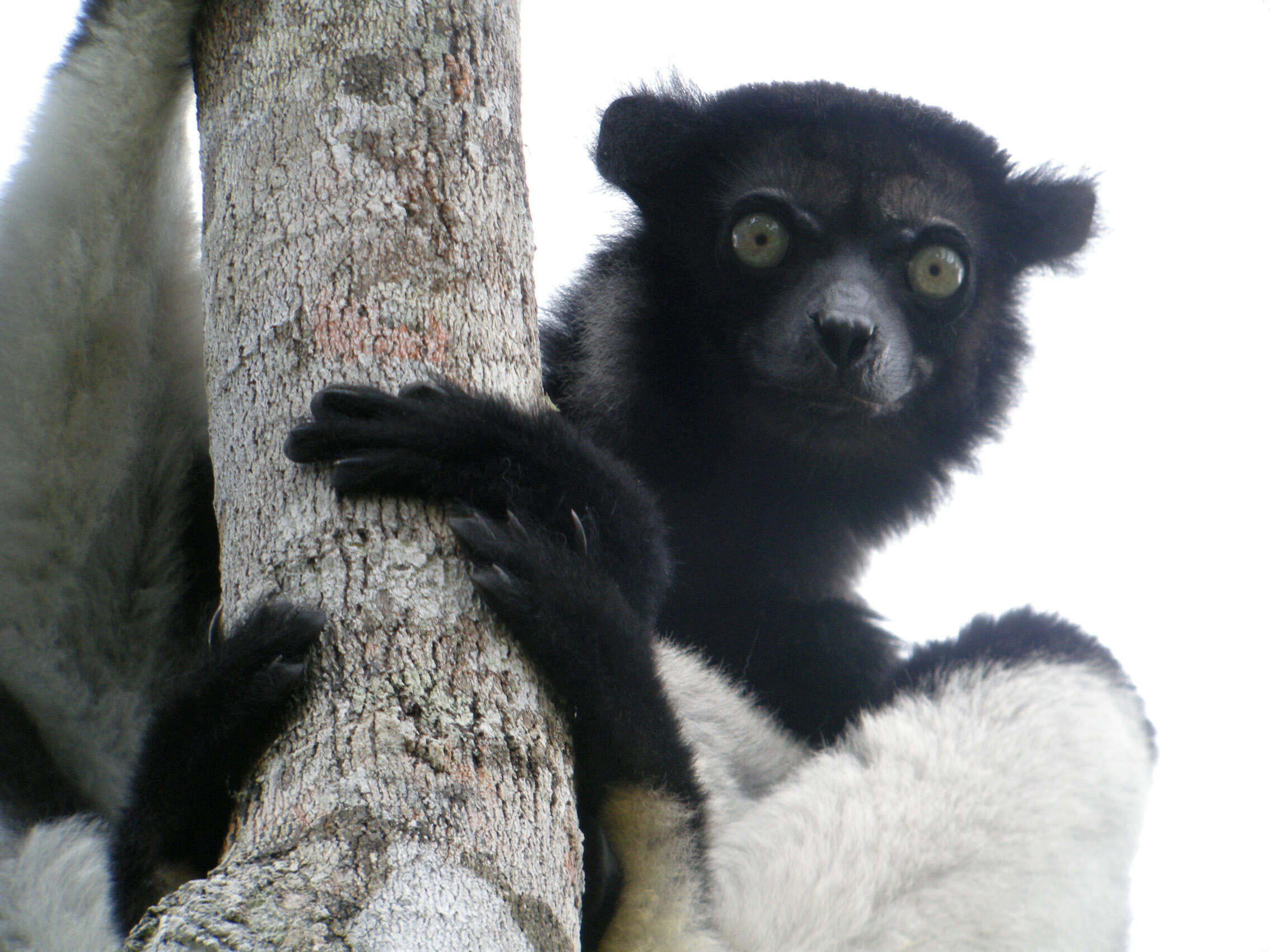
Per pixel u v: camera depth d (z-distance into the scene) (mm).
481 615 3740
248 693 3562
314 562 3688
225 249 4152
